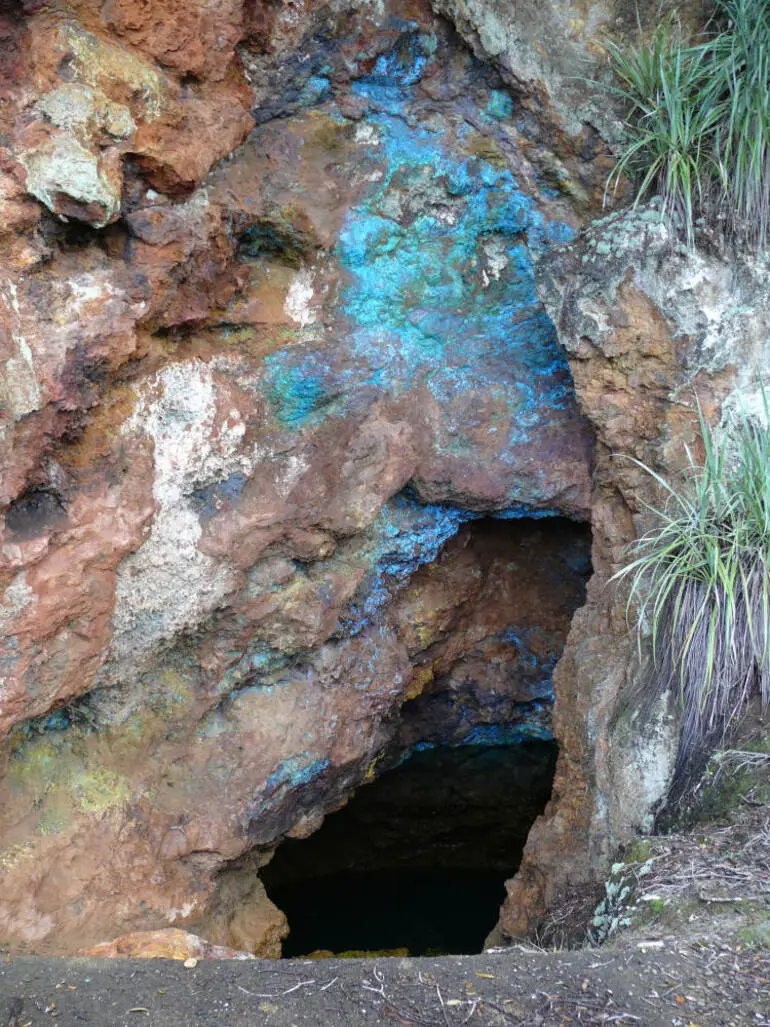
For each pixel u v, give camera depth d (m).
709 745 3.47
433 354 4.44
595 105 4.05
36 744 3.73
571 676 4.17
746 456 3.70
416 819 5.86
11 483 3.02
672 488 3.95
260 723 4.36
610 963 2.52
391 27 3.85
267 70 3.73
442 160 4.13
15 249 3.00
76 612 3.38
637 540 3.72
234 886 4.43
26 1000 2.50
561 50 4.02
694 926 2.72
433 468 4.46
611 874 3.31
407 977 2.51
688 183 3.81
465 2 3.82
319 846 5.71
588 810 3.75
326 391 4.24
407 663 4.94
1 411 2.91
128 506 3.56
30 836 3.58
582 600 5.38
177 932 3.39
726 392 3.95
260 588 4.20
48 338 3.04
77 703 3.80
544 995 2.40
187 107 3.34
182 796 4.12
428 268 4.31
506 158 4.16
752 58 3.79
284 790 4.38
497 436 4.50
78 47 2.95
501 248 4.35
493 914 5.79
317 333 4.21
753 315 3.89
